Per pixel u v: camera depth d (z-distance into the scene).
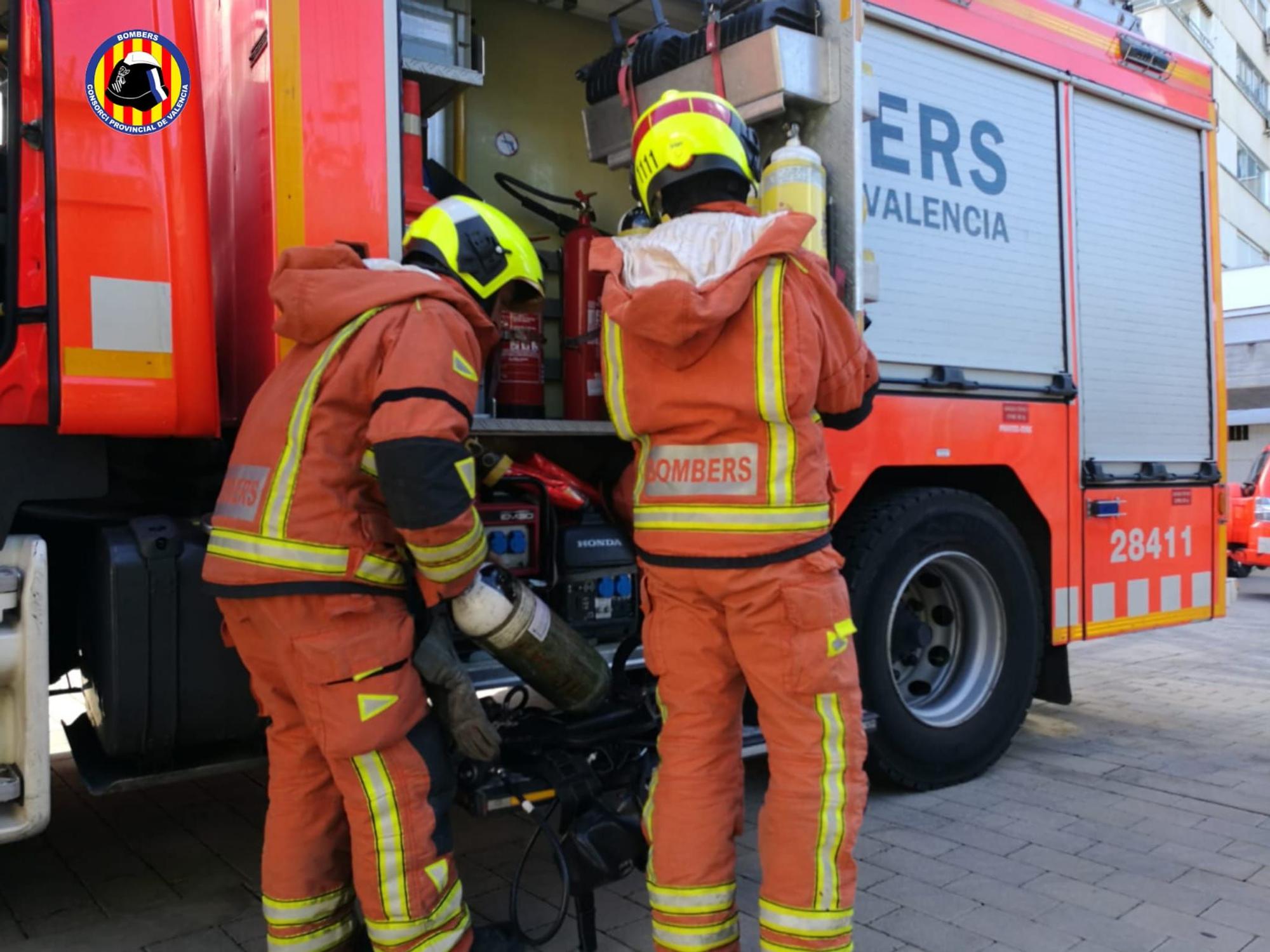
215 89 3.13
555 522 3.16
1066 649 4.50
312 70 2.67
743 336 2.19
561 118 4.13
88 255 2.46
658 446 2.35
